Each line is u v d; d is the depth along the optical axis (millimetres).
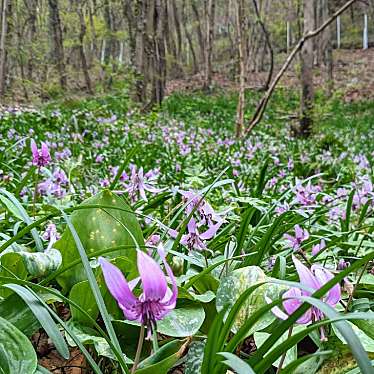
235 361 874
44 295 1659
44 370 1154
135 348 1554
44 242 2295
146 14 20766
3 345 1136
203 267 2127
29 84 22109
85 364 1697
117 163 6867
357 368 1188
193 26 47312
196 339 1610
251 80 37906
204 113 22703
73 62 42281
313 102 14820
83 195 4145
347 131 16016
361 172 7559
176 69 42812
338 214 3939
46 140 7766
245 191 5074
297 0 27109
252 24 40375
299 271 1093
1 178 4176
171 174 6254
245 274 1557
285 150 10859
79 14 30172
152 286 983
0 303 1388
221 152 9461
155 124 13234
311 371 1259
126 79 19641
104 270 980
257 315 1044
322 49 42094
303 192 3293
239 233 2266
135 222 1912
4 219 2670
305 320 1102
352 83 33219
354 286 2006
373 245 2594
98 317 1707
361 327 1413
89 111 12547
